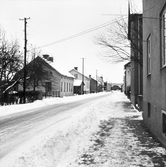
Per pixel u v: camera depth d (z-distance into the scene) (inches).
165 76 237.9
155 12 290.8
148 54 368.5
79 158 210.8
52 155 210.8
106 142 269.7
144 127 368.8
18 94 927.0
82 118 410.3
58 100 1077.8
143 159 206.1
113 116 506.6
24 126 376.8
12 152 215.2
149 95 350.0
